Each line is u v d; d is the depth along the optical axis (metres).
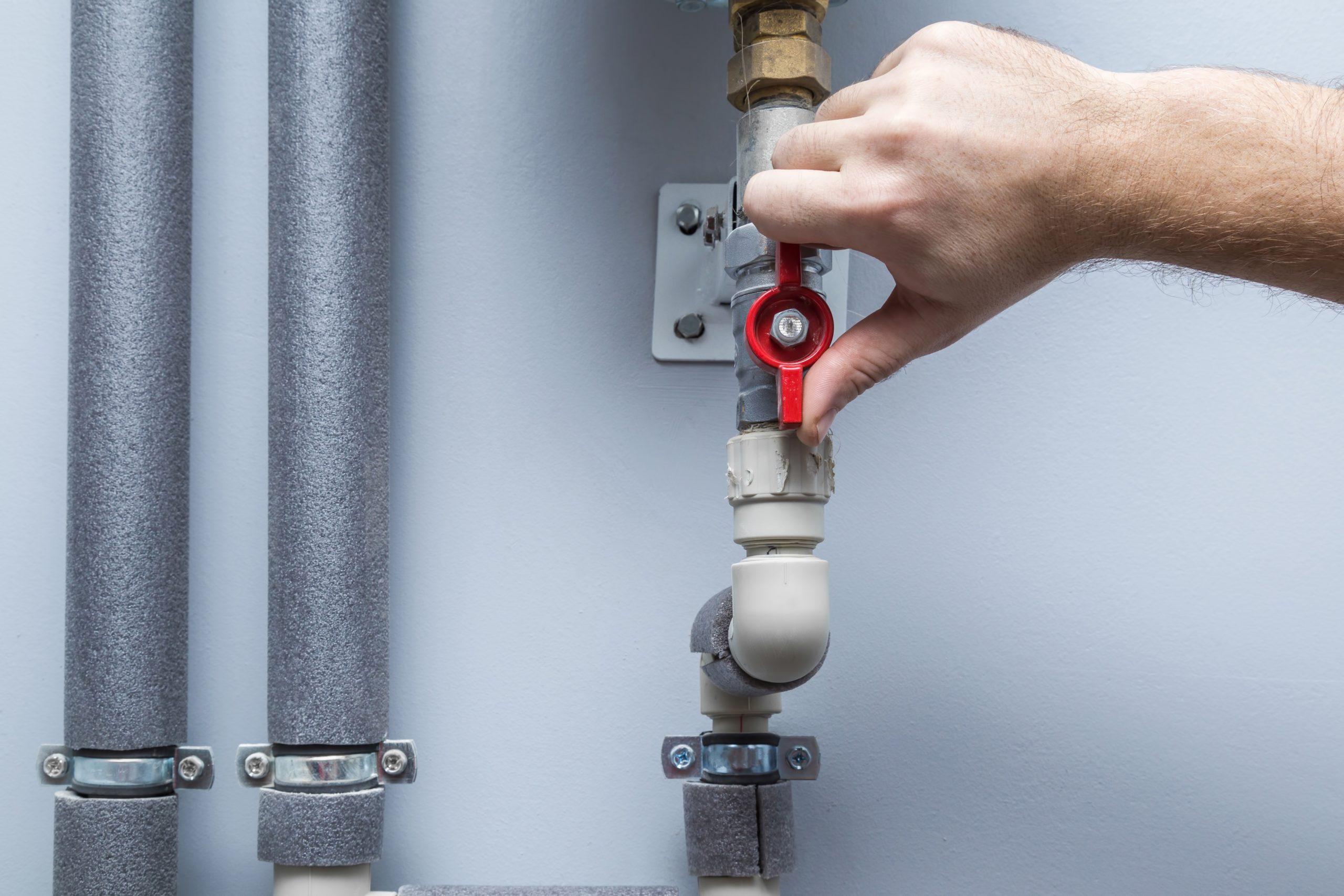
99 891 0.49
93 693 0.50
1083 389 0.58
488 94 0.60
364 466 0.52
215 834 0.56
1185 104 0.38
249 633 0.57
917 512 0.57
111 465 0.51
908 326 0.41
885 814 0.55
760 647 0.43
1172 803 0.55
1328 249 0.38
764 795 0.50
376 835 0.51
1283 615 0.56
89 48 0.53
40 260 0.59
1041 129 0.37
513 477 0.58
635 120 0.59
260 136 0.59
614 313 0.59
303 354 0.51
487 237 0.59
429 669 0.56
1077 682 0.56
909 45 0.39
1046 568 0.57
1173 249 0.39
